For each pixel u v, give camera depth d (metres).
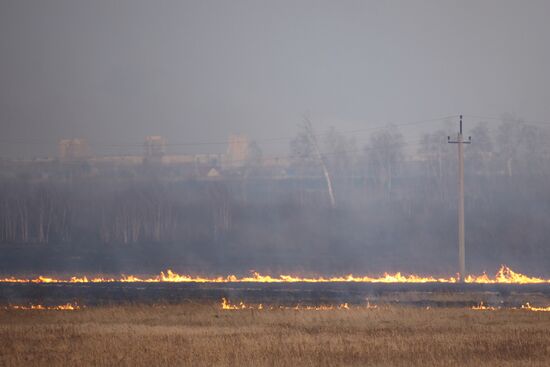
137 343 114.75
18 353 108.50
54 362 101.88
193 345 112.12
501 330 128.50
